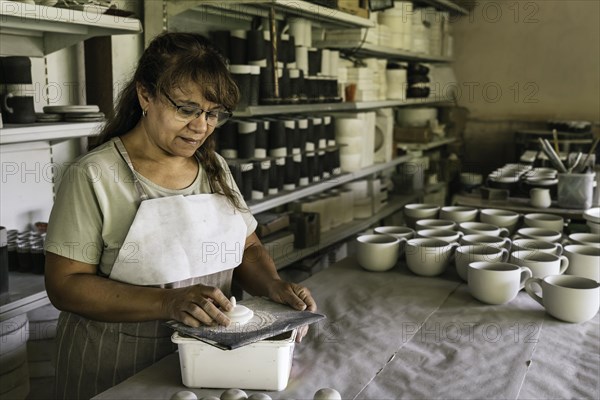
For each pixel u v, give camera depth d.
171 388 1.11
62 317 1.40
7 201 2.18
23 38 2.13
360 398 1.08
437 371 1.19
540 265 1.62
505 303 1.57
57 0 1.79
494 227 1.99
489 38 5.38
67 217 1.23
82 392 1.35
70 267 1.23
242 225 1.39
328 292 1.66
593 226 2.11
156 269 1.25
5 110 1.87
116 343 1.30
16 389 1.87
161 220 1.26
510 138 5.42
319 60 3.25
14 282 1.90
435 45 4.86
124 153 1.28
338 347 1.30
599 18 4.99
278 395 1.09
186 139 1.21
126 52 2.56
